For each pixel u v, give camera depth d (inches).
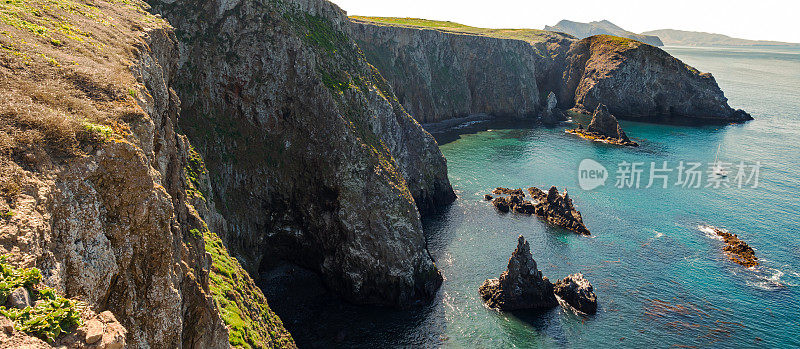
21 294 536.4
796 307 2470.5
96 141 804.0
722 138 6033.5
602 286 2632.9
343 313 2391.7
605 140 5831.7
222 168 2672.2
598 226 3388.3
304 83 2876.5
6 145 700.0
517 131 6392.7
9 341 474.3
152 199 842.2
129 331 789.2
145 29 1712.6
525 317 2364.7
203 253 1331.2
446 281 2667.3
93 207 752.3
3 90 838.5
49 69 992.2
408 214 2667.3
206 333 1058.1
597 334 2249.0
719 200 3890.3
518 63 7731.3
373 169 2684.5
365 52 5841.5
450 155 5078.7
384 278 2484.0
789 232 3329.2
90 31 1366.9
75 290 676.1
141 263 832.9
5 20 1140.5
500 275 2637.8
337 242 2588.6
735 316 2390.5
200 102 2751.0
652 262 2898.6
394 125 3393.2
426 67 6594.5
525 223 3437.5
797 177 4480.8
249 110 2839.6
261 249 2706.7
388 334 2225.6
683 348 2158.0
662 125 6929.1
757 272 2807.6
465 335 2230.6
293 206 2765.7
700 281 2694.4
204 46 2800.2
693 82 7647.6
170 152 1360.7
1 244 573.0
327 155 2704.2
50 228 660.1
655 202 3841.0
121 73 1143.0
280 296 2486.5
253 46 2854.3
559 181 4320.9
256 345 1492.4
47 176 705.6
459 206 3747.5
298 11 3307.1
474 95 7381.9
